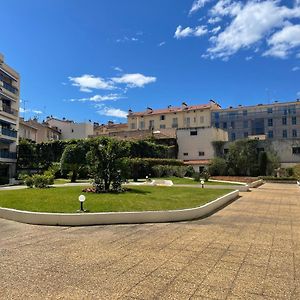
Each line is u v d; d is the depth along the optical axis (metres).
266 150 53.16
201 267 6.88
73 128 75.38
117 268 6.76
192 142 57.38
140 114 86.19
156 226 11.76
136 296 5.33
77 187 23.23
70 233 10.42
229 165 51.19
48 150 50.16
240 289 5.68
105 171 20.28
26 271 6.55
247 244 8.99
